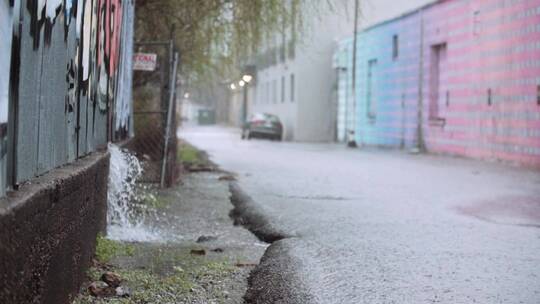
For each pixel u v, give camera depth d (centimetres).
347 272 622
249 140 4150
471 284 584
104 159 674
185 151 2355
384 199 1217
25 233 334
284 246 738
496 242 793
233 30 1455
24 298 338
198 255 726
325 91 4303
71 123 524
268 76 5341
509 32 2167
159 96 1455
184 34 1448
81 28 545
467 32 2472
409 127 3019
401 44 3111
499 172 1845
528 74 2061
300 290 556
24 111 363
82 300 518
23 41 352
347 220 947
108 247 682
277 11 1408
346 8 1614
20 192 349
